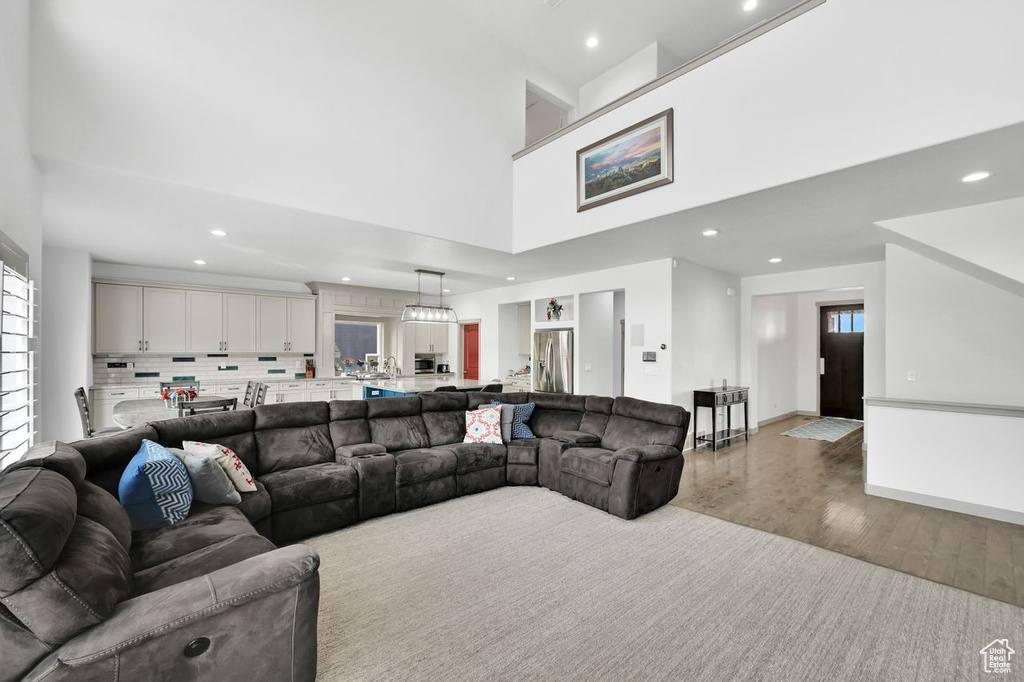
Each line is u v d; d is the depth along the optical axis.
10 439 2.16
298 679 1.51
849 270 5.97
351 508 3.27
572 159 4.54
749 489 4.18
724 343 6.61
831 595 2.36
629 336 6.07
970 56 2.33
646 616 2.16
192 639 1.32
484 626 2.08
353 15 3.83
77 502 1.69
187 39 3.05
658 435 3.95
